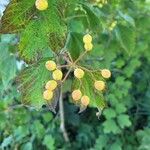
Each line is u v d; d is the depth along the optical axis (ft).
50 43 1.03
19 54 1.03
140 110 3.39
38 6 0.98
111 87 3.03
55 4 1.03
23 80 1.10
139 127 3.45
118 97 3.04
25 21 1.03
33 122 3.07
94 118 3.39
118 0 1.66
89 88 1.13
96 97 1.14
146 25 3.10
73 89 1.13
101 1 1.62
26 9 1.03
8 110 2.83
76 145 3.28
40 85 1.10
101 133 3.25
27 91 1.10
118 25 1.92
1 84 1.82
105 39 2.87
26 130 3.04
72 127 3.39
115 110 3.01
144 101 3.40
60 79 1.06
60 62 1.12
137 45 3.17
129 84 3.07
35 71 1.10
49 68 1.06
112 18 2.01
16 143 3.06
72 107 3.26
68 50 1.24
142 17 3.07
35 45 1.03
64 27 1.03
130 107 3.36
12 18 1.03
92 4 1.56
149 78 3.48
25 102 1.10
